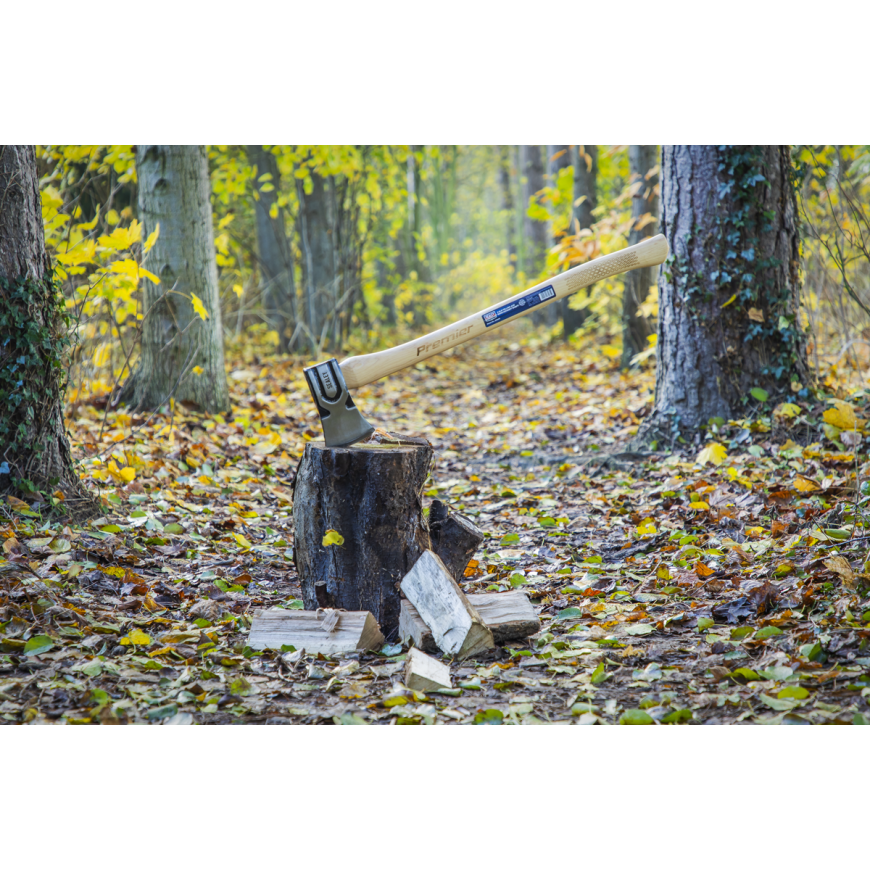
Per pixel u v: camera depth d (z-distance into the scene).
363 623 2.84
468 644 2.75
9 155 3.79
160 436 5.64
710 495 4.35
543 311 16.36
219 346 6.83
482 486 5.29
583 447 5.86
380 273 16.94
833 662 2.51
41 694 2.40
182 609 3.18
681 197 5.16
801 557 3.35
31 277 3.87
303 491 3.05
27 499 3.86
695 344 5.20
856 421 4.61
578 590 3.39
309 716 2.36
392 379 9.84
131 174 7.07
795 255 5.21
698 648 2.75
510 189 24.20
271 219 12.02
